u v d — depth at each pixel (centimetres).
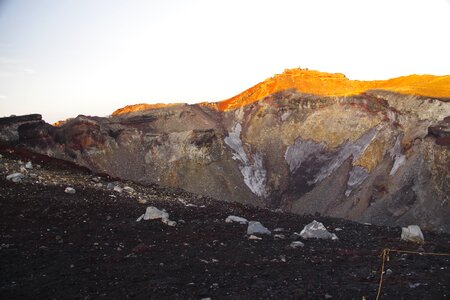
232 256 1873
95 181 3488
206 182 12850
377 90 12794
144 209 2750
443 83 12119
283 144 14575
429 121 9444
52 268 1480
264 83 18112
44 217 2184
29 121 11994
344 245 2317
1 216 2072
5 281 1325
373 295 1397
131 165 13162
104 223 2255
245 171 13912
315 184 12394
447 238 2923
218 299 1311
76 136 12838
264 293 1384
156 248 1878
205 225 2542
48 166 3666
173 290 1363
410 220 7719
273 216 3481
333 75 17812
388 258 1931
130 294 1294
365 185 10006
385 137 10912
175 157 13275
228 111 17412
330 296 1373
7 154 3644
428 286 1511
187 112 16262
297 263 1820
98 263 1589
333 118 13825
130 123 14875
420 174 8394
